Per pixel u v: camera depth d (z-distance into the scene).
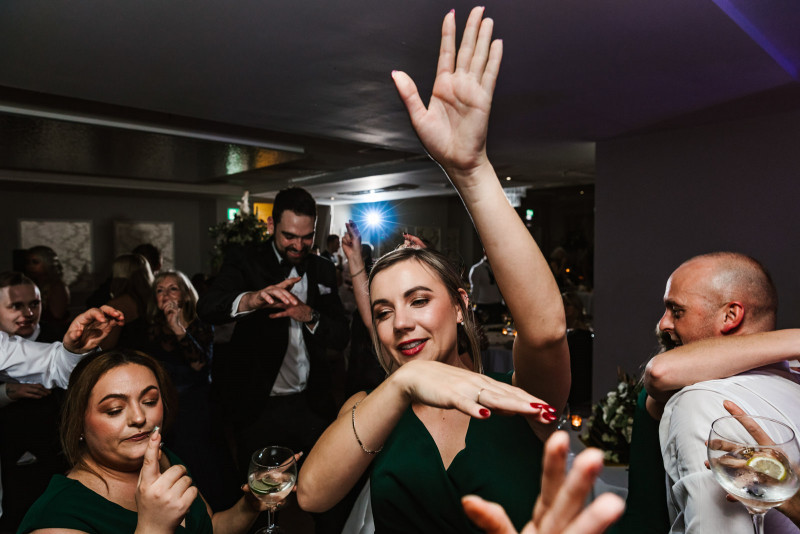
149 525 0.98
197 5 1.94
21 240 9.44
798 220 3.49
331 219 13.55
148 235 10.80
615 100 3.27
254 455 1.39
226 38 2.28
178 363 2.67
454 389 0.67
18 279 2.47
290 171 8.80
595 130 4.14
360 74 2.81
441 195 11.79
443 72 0.70
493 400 0.61
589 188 11.59
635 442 1.18
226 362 2.57
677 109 3.46
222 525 1.42
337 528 2.33
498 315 6.18
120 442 1.17
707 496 0.88
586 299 7.50
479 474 0.92
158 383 1.32
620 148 4.47
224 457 2.70
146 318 2.79
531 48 2.36
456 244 13.89
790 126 3.50
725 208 3.84
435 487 0.94
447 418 1.00
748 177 3.71
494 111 3.55
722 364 0.97
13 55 2.51
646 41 2.27
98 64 2.65
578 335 4.12
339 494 0.89
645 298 4.30
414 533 0.96
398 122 4.05
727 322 1.07
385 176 8.23
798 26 2.27
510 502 0.89
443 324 0.97
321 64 2.64
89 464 1.21
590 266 10.61
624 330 4.43
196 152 6.29
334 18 2.04
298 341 2.57
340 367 6.60
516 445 0.95
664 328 1.19
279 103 3.48
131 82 2.99
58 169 7.94
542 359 0.80
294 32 2.20
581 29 2.14
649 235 4.28
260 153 6.39
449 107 0.71
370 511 1.60
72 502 1.12
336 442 0.86
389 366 1.12
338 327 2.62
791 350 0.94
